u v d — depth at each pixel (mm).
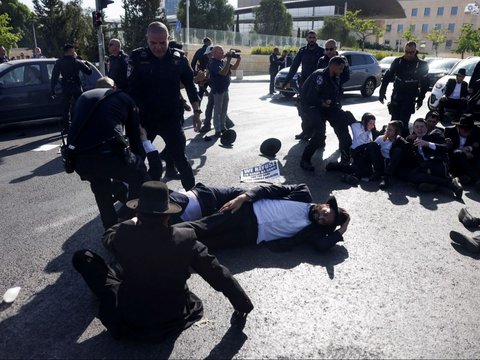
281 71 14992
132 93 4402
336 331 2883
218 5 50000
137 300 2533
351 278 3523
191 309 2828
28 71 9297
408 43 7238
